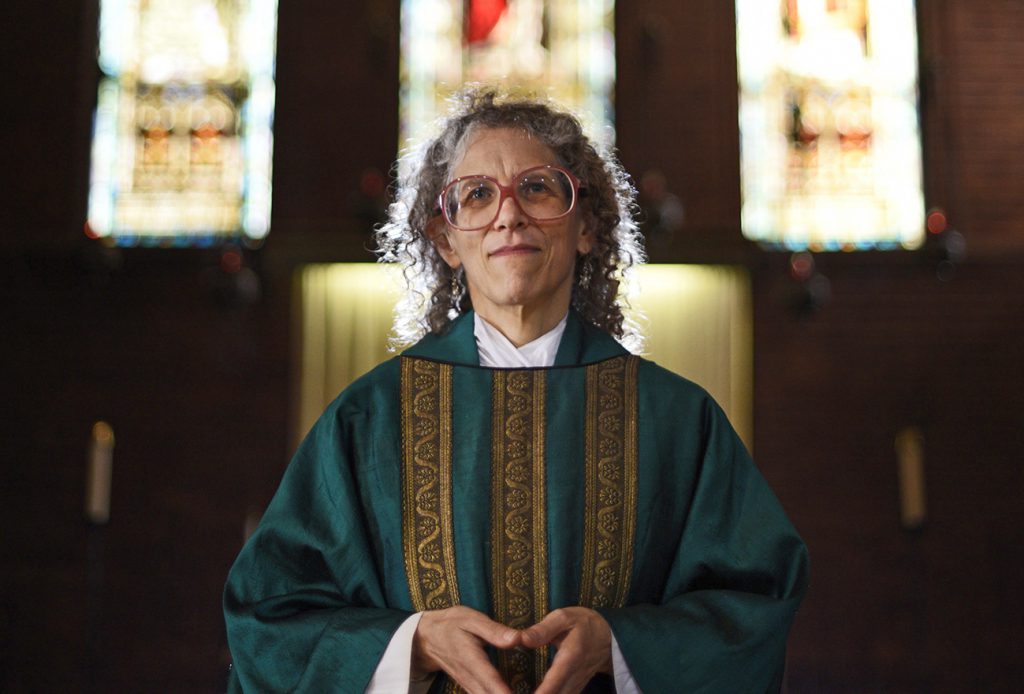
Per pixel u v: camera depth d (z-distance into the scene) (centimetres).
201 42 1175
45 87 1158
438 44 1159
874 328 1123
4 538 1093
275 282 1129
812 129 1155
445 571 203
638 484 209
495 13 1159
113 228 1141
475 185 220
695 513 209
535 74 1148
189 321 1127
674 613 195
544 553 203
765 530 208
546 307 221
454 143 234
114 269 1109
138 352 1121
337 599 207
